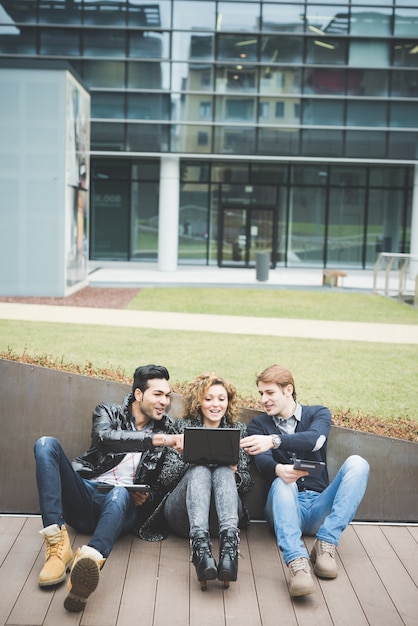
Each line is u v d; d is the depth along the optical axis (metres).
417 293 17.89
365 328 14.50
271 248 30.72
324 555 4.90
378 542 5.48
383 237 30.77
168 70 26.75
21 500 6.22
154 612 4.39
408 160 27.59
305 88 27.16
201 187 30.39
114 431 5.16
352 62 27.05
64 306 16.27
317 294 20.06
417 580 4.89
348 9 26.73
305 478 5.47
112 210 30.42
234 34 26.72
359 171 30.39
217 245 30.64
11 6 26.02
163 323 14.17
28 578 4.76
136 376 5.40
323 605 4.54
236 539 4.69
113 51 26.50
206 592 4.64
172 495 5.20
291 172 30.41
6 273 18.14
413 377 10.52
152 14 26.41
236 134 27.22
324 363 11.20
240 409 5.99
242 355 11.52
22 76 17.70
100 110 26.81
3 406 6.20
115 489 4.90
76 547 5.16
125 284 21.53
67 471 5.04
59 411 6.23
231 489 4.87
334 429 6.07
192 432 4.88
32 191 17.94
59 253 18.09
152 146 27.09
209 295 19.08
